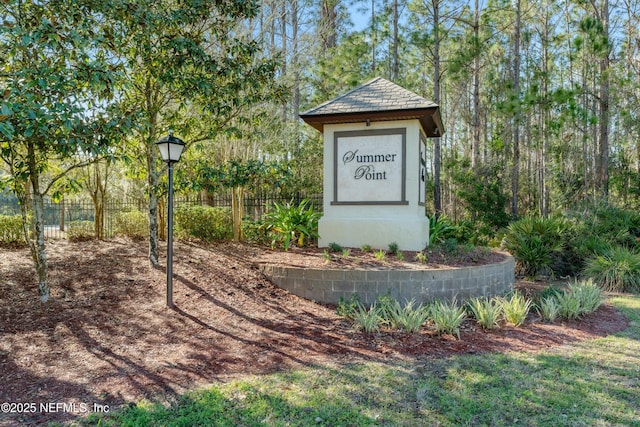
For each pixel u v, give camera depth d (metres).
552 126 12.25
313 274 6.55
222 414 3.25
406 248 7.84
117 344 4.68
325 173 8.38
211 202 11.69
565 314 6.11
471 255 7.96
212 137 7.38
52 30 4.73
